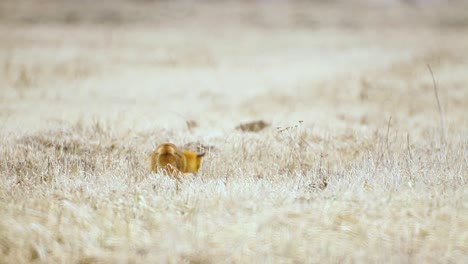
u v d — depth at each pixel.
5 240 18.28
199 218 20.02
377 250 17.86
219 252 17.73
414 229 19.33
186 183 25.27
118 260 17.22
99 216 20.34
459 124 45.81
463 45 111.25
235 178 26.42
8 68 80.94
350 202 21.48
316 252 17.72
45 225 19.56
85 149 34.03
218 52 122.19
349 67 86.12
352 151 34.88
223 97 65.19
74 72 82.69
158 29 167.00
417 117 50.56
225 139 36.41
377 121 47.81
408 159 28.94
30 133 36.66
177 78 82.88
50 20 172.62
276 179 26.56
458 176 25.47
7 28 147.50
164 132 39.34
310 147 34.28
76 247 18.14
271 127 41.91
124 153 33.59
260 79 81.81
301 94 63.62
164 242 18.12
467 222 19.89
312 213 20.39
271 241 18.39
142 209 20.84
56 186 24.69
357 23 195.25
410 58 87.62
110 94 66.25
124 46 123.69
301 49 129.50
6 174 26.88
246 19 199.38
